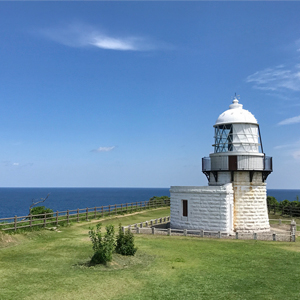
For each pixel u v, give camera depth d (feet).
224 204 84.84
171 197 96.43
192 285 43.04
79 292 39.78
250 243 71.46
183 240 74.69
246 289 41.70
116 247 59.41
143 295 39.27
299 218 128.06
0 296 37.63
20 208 335.67
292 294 40.01
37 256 57.16
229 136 94.12
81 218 110.52
